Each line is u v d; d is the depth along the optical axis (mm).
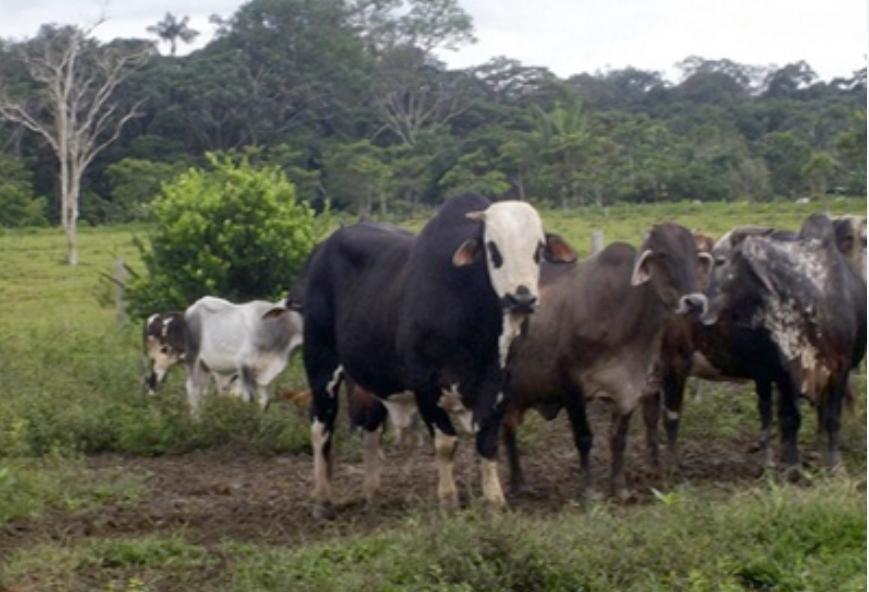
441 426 8367
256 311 13633
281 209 16469
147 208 21391
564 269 9203
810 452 11086
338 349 9141
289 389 14031
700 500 7520
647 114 54375
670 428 10688
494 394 8203
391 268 8648
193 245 16562
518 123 47781
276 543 8297
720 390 12953
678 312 8820
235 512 9391
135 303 17453
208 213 16469
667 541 6738
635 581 6430
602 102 59656
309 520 9125
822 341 9836
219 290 16500
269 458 11969
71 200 37344
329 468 9297
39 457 11641
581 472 9242
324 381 9352
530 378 9141
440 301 8102
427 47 55156
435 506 8672
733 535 6914
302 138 47875
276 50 50250
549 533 6848
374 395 9102
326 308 9289
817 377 9883
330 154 43781
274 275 16500
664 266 8828
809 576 6477
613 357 8969
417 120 50719
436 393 8250
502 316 8047
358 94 50656
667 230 8883
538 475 10586
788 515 7066
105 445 12359
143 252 17312
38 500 9367
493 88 54500
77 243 40156
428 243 8266
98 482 10273
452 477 8438
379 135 51312
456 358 8125
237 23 51125
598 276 8969
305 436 12148
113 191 47250
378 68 51188
